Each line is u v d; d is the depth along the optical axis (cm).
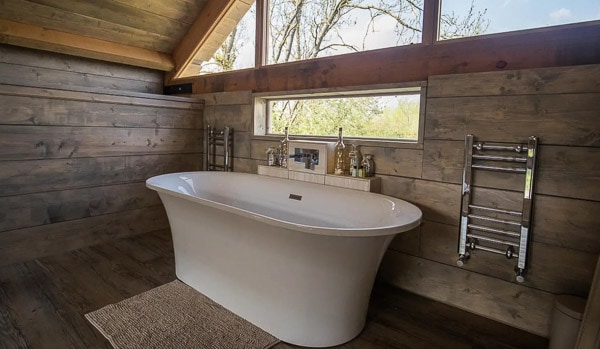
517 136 186
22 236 257
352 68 255
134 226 323
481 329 190
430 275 221
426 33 218
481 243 202
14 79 300
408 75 228
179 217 225
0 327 176
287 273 169
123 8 310
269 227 167
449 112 207
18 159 252
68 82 332
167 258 270
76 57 335
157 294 214
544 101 177
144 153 325
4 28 276
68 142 276
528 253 186
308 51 301
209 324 186
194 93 378
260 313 183
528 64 184
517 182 188
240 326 185
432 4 216
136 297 210
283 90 298
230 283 198
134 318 188
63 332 174
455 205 209
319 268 161
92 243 296
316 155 254
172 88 400
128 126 311
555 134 175
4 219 248
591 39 167
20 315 188
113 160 304
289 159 271
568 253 176
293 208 252
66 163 276
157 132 333
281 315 175
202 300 209
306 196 246
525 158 182
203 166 373
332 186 238
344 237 150
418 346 173
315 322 168
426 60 220
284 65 297
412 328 188
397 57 232
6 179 247
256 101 319
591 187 169
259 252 178
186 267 228
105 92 293
